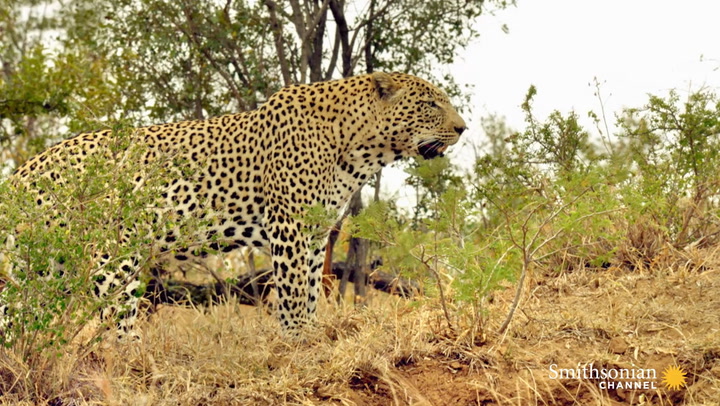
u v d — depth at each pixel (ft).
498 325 29.50
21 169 33.30
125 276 29.91
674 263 33.40
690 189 34.99
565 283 33.47
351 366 27.63
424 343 28.63
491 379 26.63
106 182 28.45
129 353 29.22
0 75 77.87
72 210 27.96
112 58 61.05
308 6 60.95
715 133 35.17
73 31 63.67
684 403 25.27
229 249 34.30
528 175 35.99
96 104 59.16
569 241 33.35
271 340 31.53
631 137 36.60
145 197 28.60
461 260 29.07
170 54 57.72
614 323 28.58
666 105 35.58
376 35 61.16
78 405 26.32
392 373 27.45
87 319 27.55
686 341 27.07
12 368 26.99
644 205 31.58
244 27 59.72
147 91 60.80
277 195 32.81
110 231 28.27
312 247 30.55
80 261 27.63
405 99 33.83
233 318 33.63
